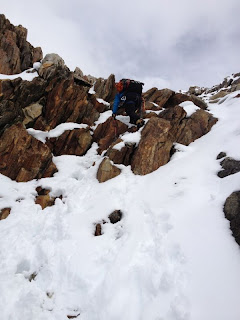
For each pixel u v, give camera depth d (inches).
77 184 275.3
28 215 235.9
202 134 316.8
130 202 222.1
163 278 143.6
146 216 198.2
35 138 318.3
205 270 142.6
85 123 392.5
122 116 390.6
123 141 297.1
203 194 203.2
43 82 382.0
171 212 192.4
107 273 155.5
